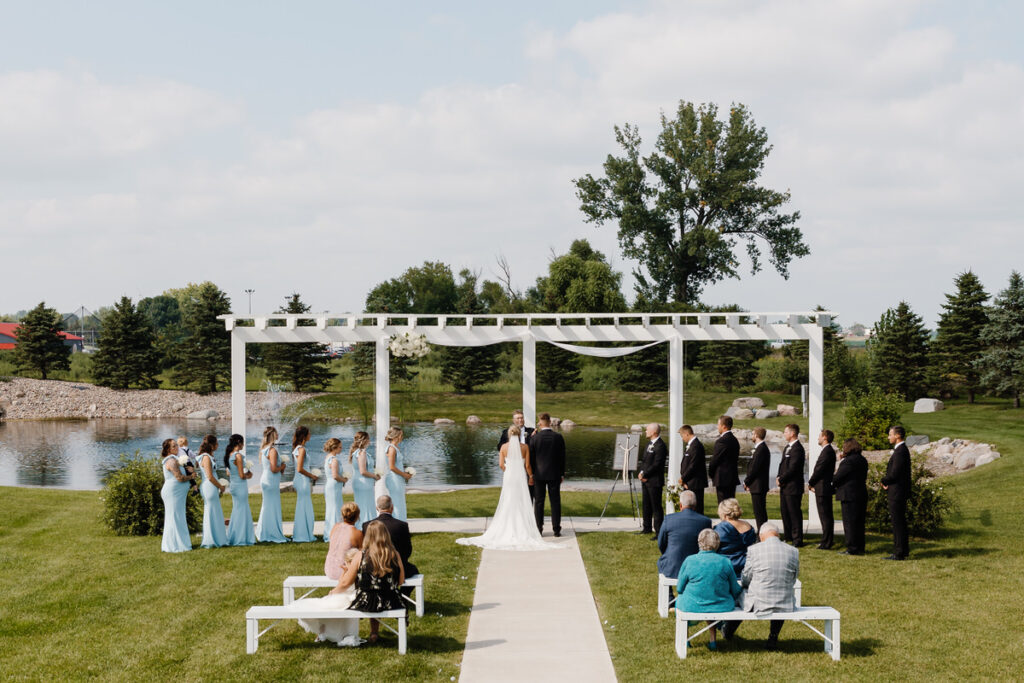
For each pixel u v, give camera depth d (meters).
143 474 13.20
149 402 47.09
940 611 9.07
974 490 17.30
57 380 53.31
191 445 30.70
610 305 52.53
